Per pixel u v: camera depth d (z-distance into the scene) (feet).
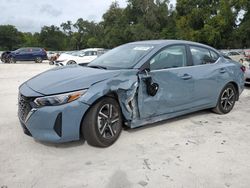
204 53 19.21
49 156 13.32
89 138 13.84
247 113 20.89
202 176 11.67
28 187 10.78
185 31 140.15
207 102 18.93
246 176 11.72
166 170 12.13
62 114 12.76
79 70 15.21
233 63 20.95
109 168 12.27
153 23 195.11
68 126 12.95
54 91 12.91
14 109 21.56
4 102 24.12
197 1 140.36
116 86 13.94
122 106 14.61
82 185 10.98
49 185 10.94
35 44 352.69
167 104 16.30
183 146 14.61
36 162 12.74
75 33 298.56
